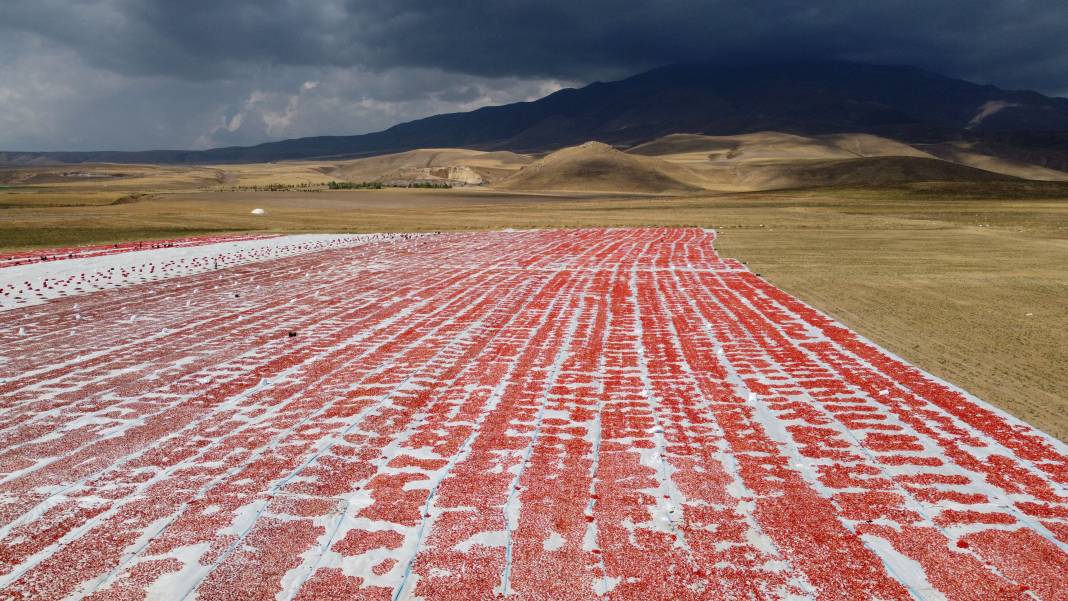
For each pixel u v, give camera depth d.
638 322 25.20
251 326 24.48
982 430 14.30
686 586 9.00
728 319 25.69
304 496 11.32
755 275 37.09
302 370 18.80
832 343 21.78
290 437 13.88
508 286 33.91
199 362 19.53
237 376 18.19
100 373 18.33
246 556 9.59
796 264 41.81
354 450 13.27
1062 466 12.57
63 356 20.06
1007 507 11.12
